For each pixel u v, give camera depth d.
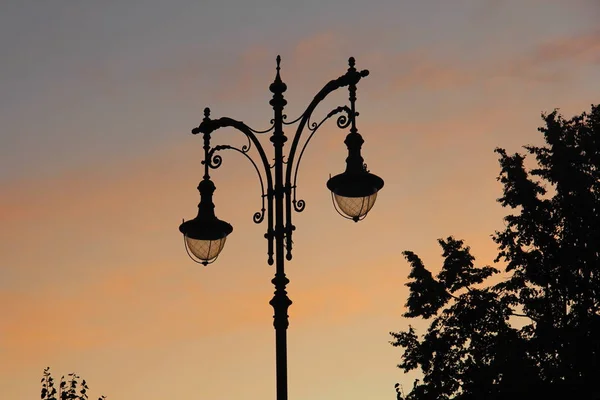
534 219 47.78
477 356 45.22
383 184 16.45
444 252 48.03
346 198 16.44
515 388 42.94
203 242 18.03
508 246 48.25
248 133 17.62
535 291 46.97
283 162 17.11
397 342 47.16
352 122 16.75
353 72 16.72
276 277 16.20
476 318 45.59
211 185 18.22
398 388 46.25
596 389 42.44
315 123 16.91
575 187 47.84
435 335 46.44
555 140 49.09
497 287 46.84
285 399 15.60
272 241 16.70
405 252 48.78
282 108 17.33
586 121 50.50
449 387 45.12
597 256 46.28
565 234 47.78
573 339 43.78
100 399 41.75
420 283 47.41
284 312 16.03
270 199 16.94
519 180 48.56
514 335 45.03
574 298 46.06
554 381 43.16
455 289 47.16
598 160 48.62
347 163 16.61
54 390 41.50
